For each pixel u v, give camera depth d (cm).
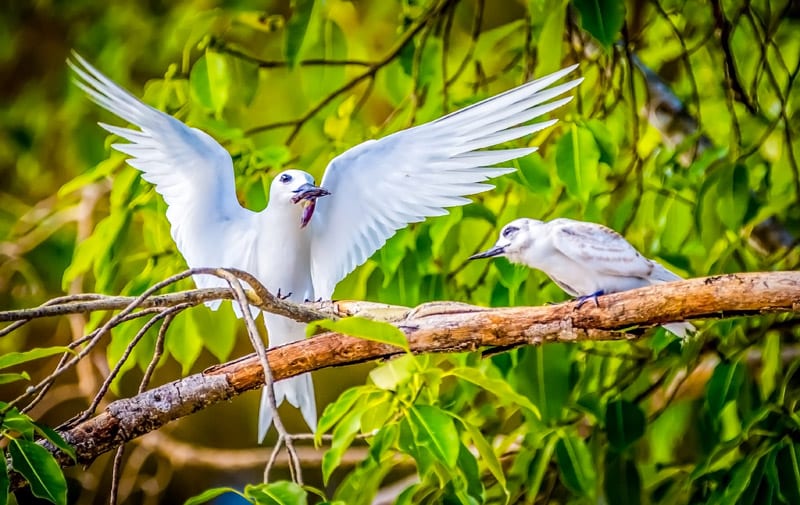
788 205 1167
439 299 1140
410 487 1012
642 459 1416
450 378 1430
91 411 778
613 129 1238
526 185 1016
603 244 916
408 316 821
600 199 1201
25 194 1716
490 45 1217
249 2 1353
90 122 1473
